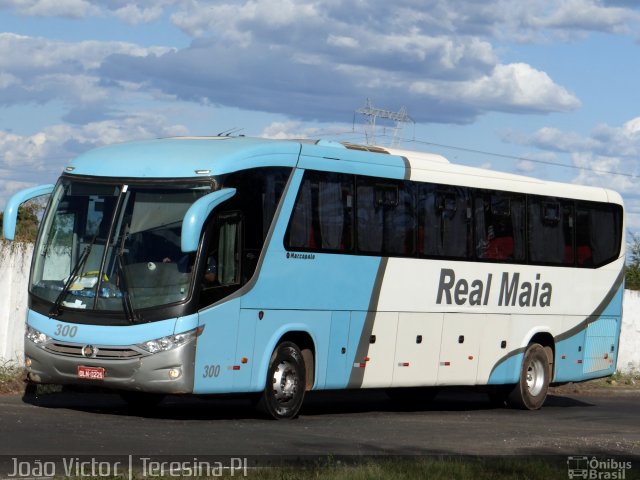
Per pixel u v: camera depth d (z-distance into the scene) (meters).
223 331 24.58
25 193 26.16
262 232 25.61
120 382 23.69
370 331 28.94
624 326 50.62
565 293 35.97
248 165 25.33
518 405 34.81
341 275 27.89
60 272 24.67
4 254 29.98
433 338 31.06
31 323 24.64
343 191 28.05
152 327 23.64
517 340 34.19
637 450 23.73
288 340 27.00
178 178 24.47
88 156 25.78
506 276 33.56
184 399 32.12
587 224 36.91
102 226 24.48
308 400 35.22
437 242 31.06
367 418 28.80
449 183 31.61
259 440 21.77
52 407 26.00
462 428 27.09
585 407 37.81
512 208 33.91
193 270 23.94
